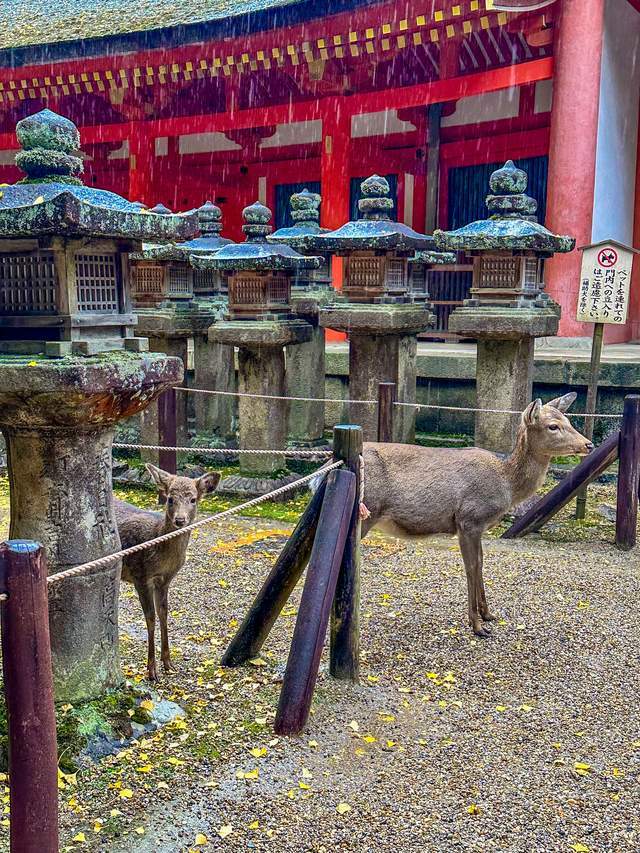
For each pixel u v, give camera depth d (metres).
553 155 12.88
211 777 3.87
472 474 5.58
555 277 13.05
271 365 9.23
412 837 3.49
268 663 5.07
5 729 3.91
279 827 3.53
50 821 2.92
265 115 16.33
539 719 4.48
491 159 16.11
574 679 4.95
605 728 4.39
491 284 8.37
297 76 15.96
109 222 3.89
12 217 3.78
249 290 9.03
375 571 6.81
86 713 4.13
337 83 15.41
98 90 16.58
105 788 3.76
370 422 9.22
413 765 4.02
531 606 6.04
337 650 4.86
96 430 4.13
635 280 15.77
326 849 3.40
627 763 4.06
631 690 4.81
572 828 3.55
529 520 7.67
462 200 16.86
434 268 15.66
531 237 7.86
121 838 3.43
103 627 4.30
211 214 11.71
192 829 3.50
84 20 16.75
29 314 4.05
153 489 9.59
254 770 3.93
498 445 8.58
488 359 8.54
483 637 5.51
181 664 5.05
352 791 3.80
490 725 4.41
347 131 15.68
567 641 5.46
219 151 18.98
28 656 2.81
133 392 4.02
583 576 6.65
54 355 3.90
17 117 20.22
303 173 18.34
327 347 13.56
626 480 7.29
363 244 8.55
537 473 5.61
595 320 8.41
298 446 10.25
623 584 6.47
